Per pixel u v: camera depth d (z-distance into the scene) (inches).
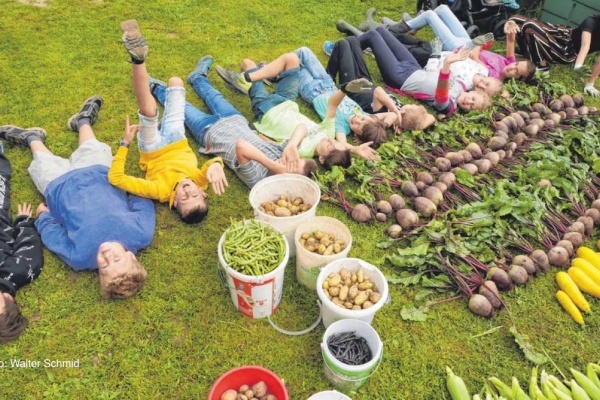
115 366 99.2
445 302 116.7
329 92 172.7
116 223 115.3
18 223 119.0
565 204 138.6
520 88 191.0
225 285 113.4
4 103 155.9
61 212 118.7
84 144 136.4
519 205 130.2
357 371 89.4
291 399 97.2
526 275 117.6
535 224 128.1
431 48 200.8
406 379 101.6
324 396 89.2
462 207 131.3
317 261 106.7
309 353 104.8
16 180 135.0
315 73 177.3
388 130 169.8
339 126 161.5
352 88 140.3
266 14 222.2
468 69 187.6
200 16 213.3
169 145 134.6
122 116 158.9
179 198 124.5
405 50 192.2
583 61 198.1
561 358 107.9
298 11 228.5
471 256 120.0
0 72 166.9
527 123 172.9
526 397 94.3
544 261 120.9
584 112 178.9
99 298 110.5
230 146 141.6
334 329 96.0
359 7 238.5
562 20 223.3
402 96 188.5
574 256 126.6
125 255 105.9
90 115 150.9
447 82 165.0
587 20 195.2
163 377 98.2
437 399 99.0
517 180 149.5
